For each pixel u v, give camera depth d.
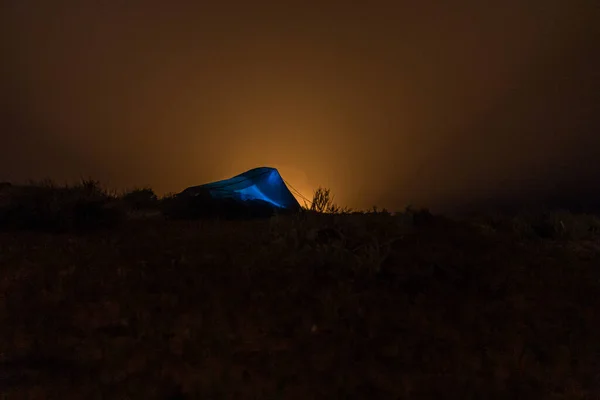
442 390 4.27
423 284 6.45
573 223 10.16
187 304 5.46
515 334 5.34
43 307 5.25
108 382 4.07
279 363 4.47
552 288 6.75
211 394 3.98
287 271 6.52
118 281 5.96
